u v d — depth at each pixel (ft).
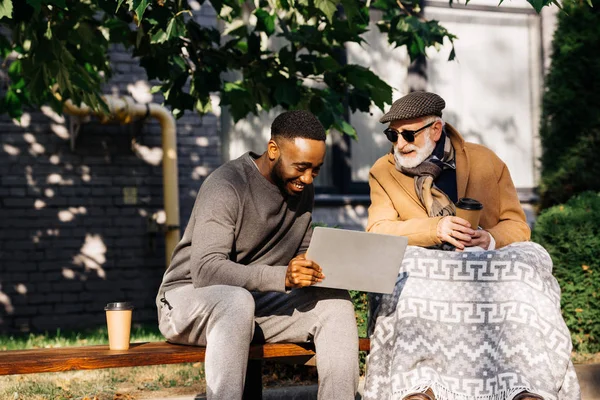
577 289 20.34
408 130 13.01
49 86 19.92
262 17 18.02
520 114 33.19
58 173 28.53
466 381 11.13
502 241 12.76
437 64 32.50
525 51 33.35
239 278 10.34
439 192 13.02
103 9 16.84
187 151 29.84
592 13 29.96
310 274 10.15
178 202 29.27
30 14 14.70
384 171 13.65
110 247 28.99
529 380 10.46
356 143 31.96
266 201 11.12
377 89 18.81
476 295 11.42
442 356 11.23
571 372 11.08
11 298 27.99
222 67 18.72
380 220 13.19
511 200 13.44
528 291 11.22
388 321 11.69
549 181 30.71
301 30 18.30
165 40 16.71
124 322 10.72
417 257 11.71
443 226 12.14
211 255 10.55
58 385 17.29
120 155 29.14
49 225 28.43
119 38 19.39
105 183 28.99
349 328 10.66
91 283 28.76
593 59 29.89
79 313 28.63
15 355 10.11
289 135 10.74
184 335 10.75
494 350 11.20
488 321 11.33
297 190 11.02
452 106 32.65
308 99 18.99
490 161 13.47
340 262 10.28
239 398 9.77
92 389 16.83
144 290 29.30
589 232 20.44
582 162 30.09
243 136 30.94
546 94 30.78
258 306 11.12
